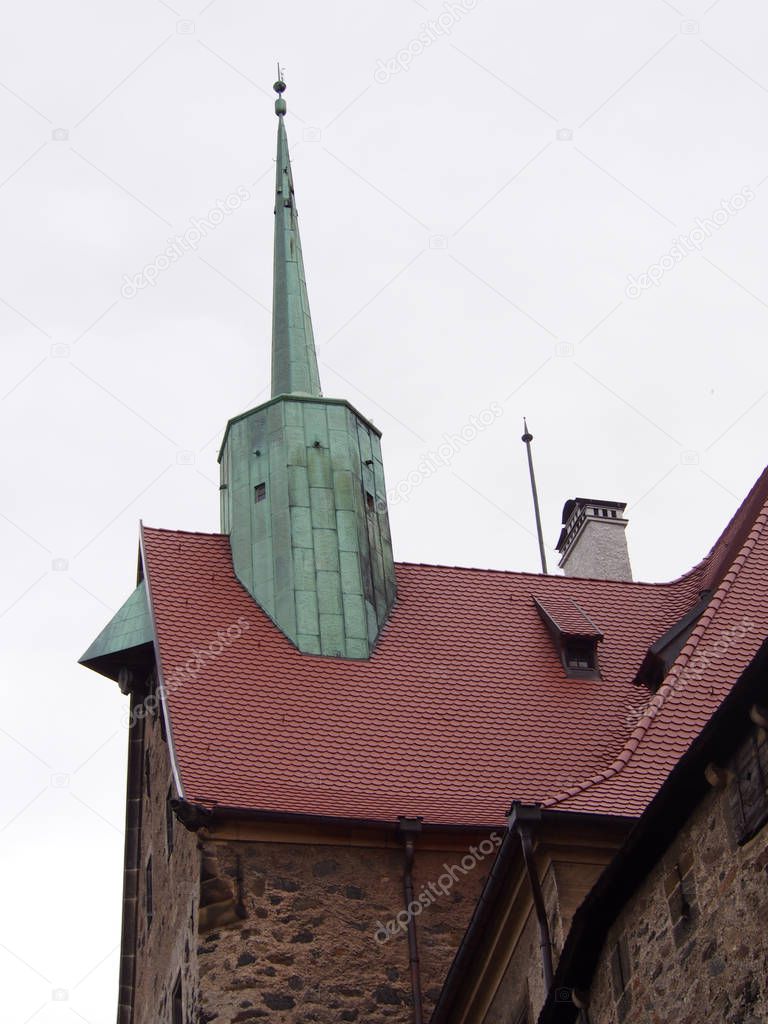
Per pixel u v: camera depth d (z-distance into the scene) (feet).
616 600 114.11
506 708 100.73
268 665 102.17
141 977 106.52
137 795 112.78
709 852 54.19
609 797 74.23
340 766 93.56
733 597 82.48
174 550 112.27
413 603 111.45
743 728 52.47
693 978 54.29
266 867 87.20
